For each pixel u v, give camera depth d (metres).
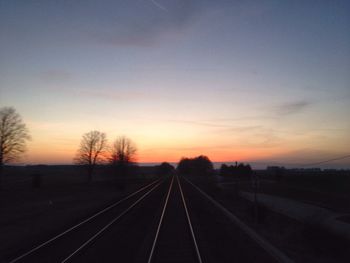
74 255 13.39
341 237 17.67
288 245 16.58
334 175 74.56
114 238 16.95
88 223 21.88
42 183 63.84
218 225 21.84
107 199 42.12
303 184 73.12
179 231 19.25
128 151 81.81
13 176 80.00
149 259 12.95
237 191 53.03
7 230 19.83
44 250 14.29
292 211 35.31
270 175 90.69
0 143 52.56
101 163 77.56
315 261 14.08
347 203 43.47
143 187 66.06
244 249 15.11
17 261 12.64
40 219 24.53
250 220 25.00
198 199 40.91
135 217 24.75
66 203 37.00
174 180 102.62
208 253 14.13
